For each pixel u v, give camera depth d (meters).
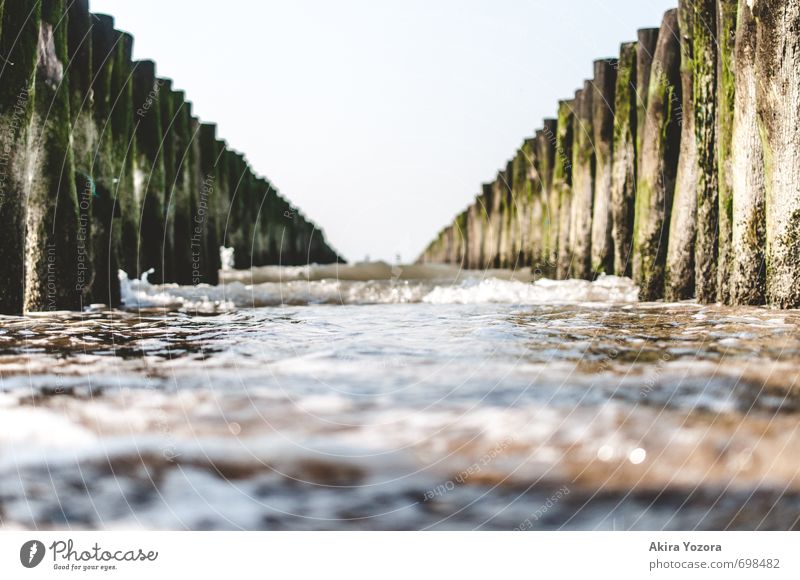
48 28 8.76
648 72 11.95
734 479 3.01
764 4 7.27
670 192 10.99
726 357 4.98
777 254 7.56
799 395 3.96
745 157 7.94
